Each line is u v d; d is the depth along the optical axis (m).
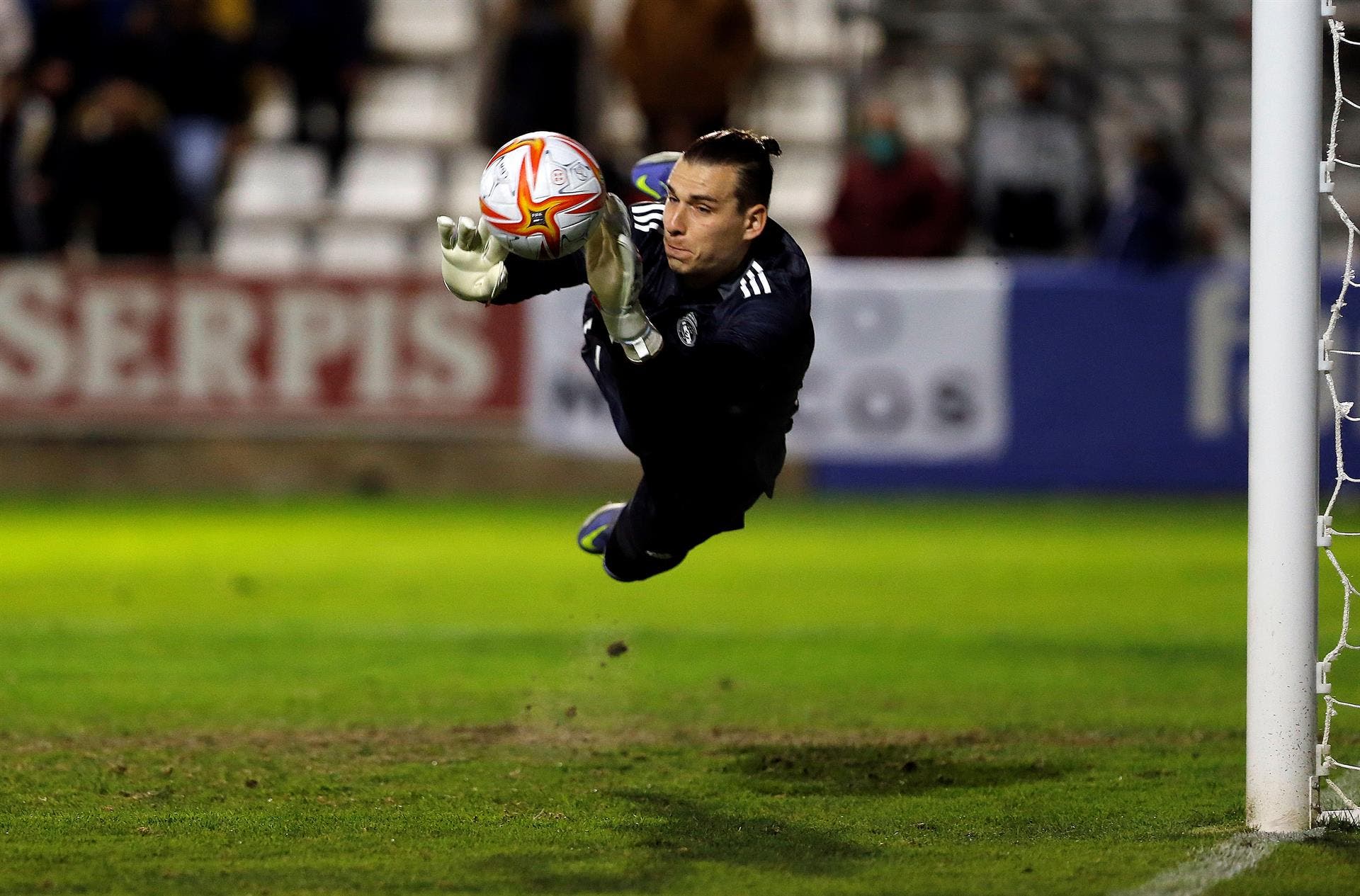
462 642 24.16
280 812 13.95
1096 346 41.38
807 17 57.75
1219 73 51.19
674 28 45.25
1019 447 41.56
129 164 43.50
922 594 29.34
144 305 42.22
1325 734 13.47
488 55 48.22
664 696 20.02
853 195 42.59
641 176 14.27
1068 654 23.31
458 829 13.35
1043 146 44.84
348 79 50.12
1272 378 12.94
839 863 12.30
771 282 12.92
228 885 11.68
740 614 27.16
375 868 12.16
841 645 24.05
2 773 15.43
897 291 41.38
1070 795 14.75
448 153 56.12
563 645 23.98
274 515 40.25
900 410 41.59
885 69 52.19
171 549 34.91
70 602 28.00
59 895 11.45
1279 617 13.09
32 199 44.75
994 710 19.19
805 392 41.66
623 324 12.20
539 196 11.73
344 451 43.28
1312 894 11.47
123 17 47.28
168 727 17.77
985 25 51.75
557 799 14.48
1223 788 15.02
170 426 42.38
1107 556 34.03
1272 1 12.88
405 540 36.41
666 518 13.98
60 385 42.34
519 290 13.58
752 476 13.75
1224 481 41.56
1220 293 41.31
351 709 18.95
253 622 26.02
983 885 11.70
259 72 49.97
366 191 55.28
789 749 16.84
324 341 42.31
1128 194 43.44
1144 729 18.05
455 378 42.38
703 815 13.93
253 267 51.75
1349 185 50.66
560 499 42.94
